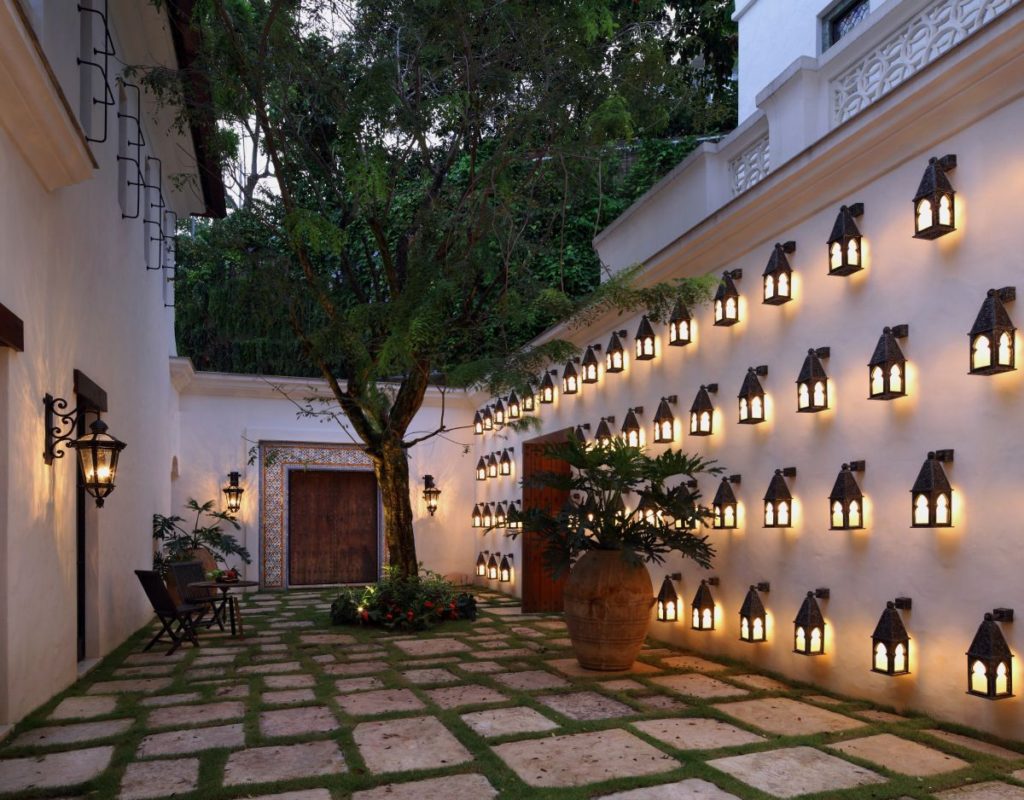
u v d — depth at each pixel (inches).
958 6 175.9
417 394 326.6
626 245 326.6
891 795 123.7
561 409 370.9
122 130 280.8
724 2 470.6
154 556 356.2
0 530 156.6
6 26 136.0
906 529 174.1
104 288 247.0
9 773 134.4
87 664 231.3
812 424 205.9
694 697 188.2
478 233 299.0
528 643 273.6
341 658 244.5
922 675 168.1
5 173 156.6
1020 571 147.5
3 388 158.4
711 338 254.2
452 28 259.0
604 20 259.3
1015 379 150.6
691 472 227.5
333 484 501.7
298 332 320.2
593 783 128.8
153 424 351.6
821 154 195.9
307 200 331.6
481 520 478.9
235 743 151.3
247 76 269.1
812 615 194.9
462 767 136.8
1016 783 128.6
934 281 169.9
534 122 281.1
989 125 158.6
